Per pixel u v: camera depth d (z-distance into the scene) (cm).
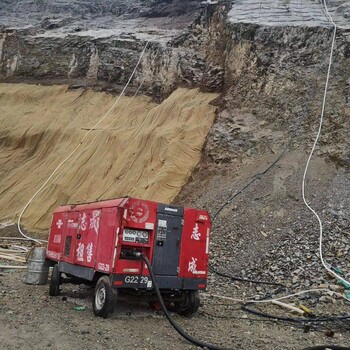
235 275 1161
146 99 2478
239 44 2152
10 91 2928
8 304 787
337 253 1148
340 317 825
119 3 4044
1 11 4278
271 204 1427
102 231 782
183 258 799
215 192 1644
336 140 1616
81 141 2364
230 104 2045
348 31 1862
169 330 707
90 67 2862
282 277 1100
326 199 1383
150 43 2648
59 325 667
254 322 807
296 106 1806
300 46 1945
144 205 769
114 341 615
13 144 2616
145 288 754
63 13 4128
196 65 2341
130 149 2134
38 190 2205
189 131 2008
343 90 1738
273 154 1702
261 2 2352
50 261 1039
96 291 758
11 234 1927
